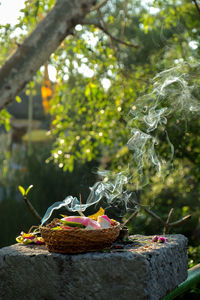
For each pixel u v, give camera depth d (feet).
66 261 5.60
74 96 14.97
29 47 4.97
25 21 10.77
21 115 37.47
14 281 5.84
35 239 6.70
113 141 14.61
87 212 13.89
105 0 9.39
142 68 14.67
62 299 5.62
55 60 12.41
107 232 5.73
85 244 5.68
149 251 5.80
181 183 16.61
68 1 5.10
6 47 11.86
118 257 5.46
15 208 17.63
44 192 18.30
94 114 14.43
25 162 27.37
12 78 4.90
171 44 15.31
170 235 7.25
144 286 5.36
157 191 14.38
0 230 16.03
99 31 13.17
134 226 14.66
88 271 5.52
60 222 6.36
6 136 34.65
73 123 14.71
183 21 15.42
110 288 5.46
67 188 17.39
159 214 15.75
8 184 21.47
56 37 5.10
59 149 14.64
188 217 8.11
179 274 6.57
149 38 19.77
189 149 14.12
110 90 13.85
